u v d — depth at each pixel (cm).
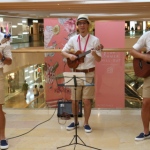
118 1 381
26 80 536
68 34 450
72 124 355
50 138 327
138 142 312
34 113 421
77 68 335
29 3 389
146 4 402
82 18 323
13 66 507
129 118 395
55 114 415
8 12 558
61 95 441
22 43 1095
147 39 297
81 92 345
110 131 347
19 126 367
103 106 431
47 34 455
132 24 1388
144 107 311
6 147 297
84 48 331
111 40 408
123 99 428
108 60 414
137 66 303
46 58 441
